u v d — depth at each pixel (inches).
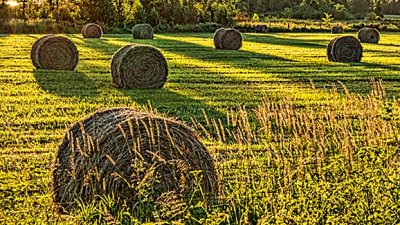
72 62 1096.2
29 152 487.8
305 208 279.4
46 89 818.8
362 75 1066.7
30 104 699.4
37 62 1083.3
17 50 1475.1
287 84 927.0
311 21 4224.9
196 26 3110.2
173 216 271.3
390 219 268.7
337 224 266.8
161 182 330.0
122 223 296.4
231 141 515.5
